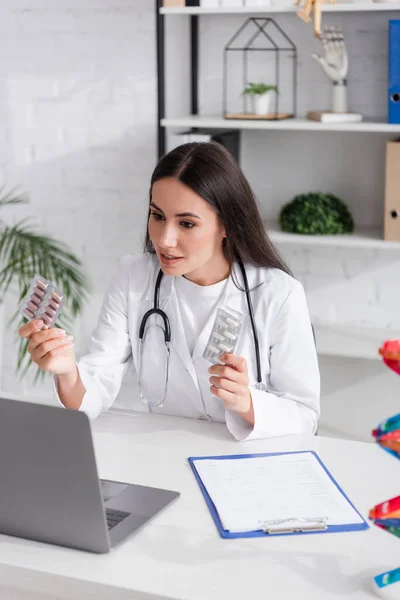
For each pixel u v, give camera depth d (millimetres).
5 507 1211
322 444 1563
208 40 2840
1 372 3271
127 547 1194
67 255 3111
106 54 2938
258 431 1570
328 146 2795
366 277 2855
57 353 1548
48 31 2980
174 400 1786
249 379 1617
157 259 1803
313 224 2633
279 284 1731
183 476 1427
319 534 1229
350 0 2551
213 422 1687
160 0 2734
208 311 1736
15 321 3213
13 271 2992
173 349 1744
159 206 1596
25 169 3109
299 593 1079
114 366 1792
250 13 2773
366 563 1151
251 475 1417
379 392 2898
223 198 1609
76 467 1132
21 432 1142
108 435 1609
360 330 2846
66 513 1170
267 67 2807
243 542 1206
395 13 2648
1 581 1171
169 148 2943
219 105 2879
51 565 1148
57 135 3051
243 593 1079
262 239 1725
